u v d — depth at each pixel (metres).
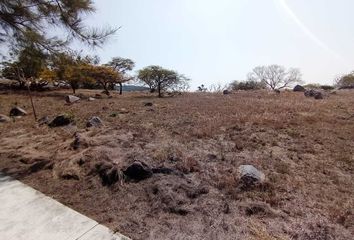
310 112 8.73
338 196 3.21
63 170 4.11
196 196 3.20
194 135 5.98
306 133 6.06
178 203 3.04
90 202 3.18
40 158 4.69
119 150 4.87
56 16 6.61
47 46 6.69
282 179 3.66
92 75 22.11
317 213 2.83
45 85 25.61
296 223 2.64
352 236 2.44
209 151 4.86
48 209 3.03
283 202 3.06
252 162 4.30
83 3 6.57
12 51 6.84
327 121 7.32
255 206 2.92
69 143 5.46
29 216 2.90
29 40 6.33
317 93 14.27
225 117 8.08
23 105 12.83
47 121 7.99
